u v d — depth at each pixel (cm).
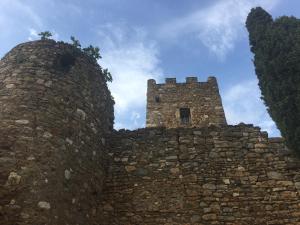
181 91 1905
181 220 777
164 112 1798
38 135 683
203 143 906
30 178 616
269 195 800
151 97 1886
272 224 760
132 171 870
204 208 789
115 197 826
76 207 681
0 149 640
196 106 1816
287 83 835
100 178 826
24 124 688
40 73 794
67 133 738
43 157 657
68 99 791
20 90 748
